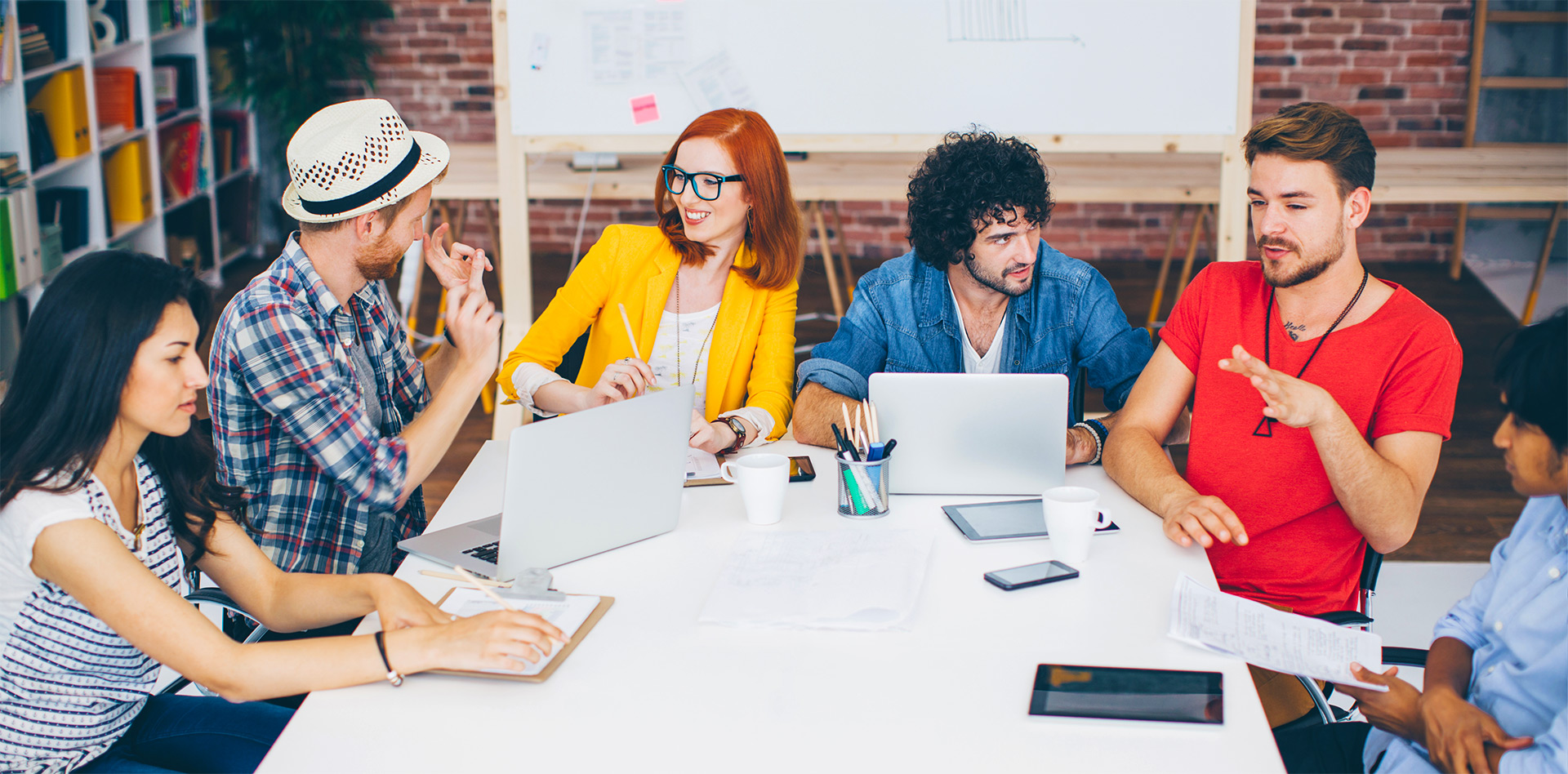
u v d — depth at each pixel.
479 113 6.30
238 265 6.11
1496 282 5.63
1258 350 1.77
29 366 1.29
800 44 3.09
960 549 1.58
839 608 1.37
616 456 1.54
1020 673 1.26
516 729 1.17
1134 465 1.75
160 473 1.47
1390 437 1.66
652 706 1.20
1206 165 4.63
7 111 4.02
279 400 1.69
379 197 1.72
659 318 2.25
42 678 1.36
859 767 1.10
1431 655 1.47
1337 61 5.81
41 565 1.29
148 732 1.52
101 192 4.63
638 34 3.09
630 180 4.11
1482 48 5.70
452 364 2.18
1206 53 3.04
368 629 1.38
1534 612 1.34
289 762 1.11
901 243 6.33
